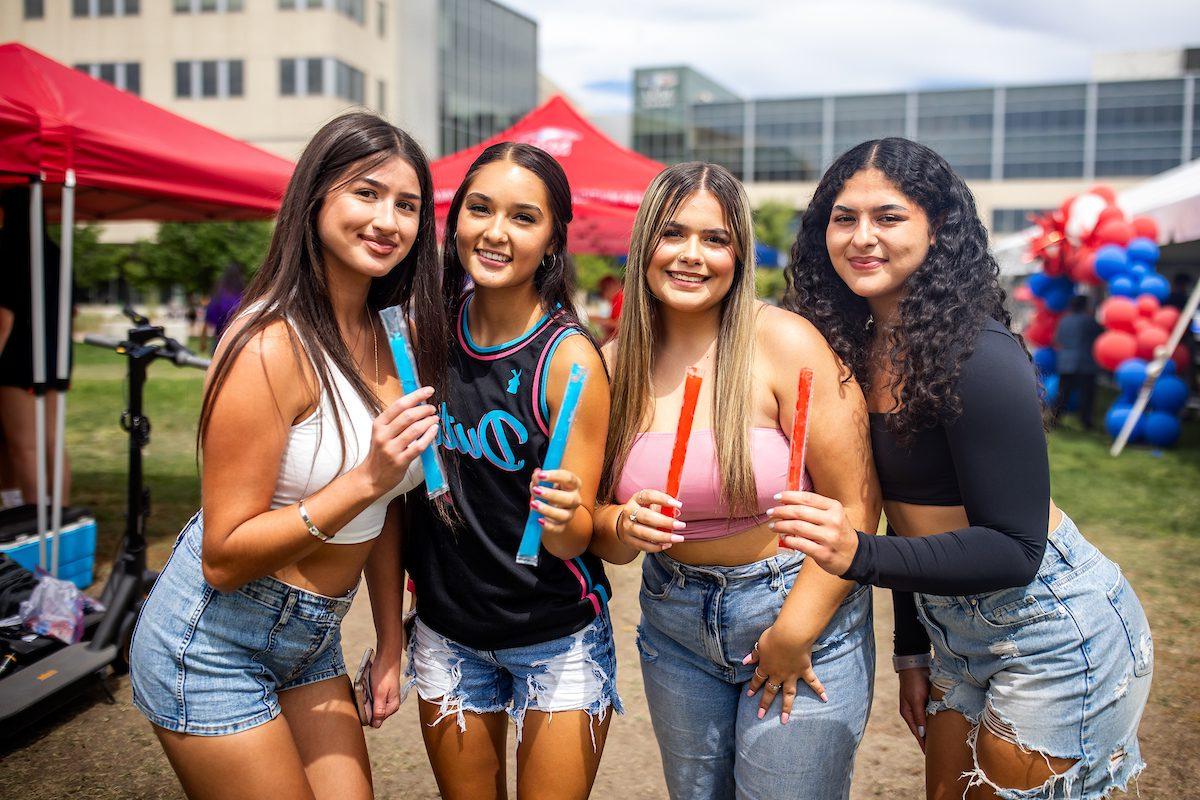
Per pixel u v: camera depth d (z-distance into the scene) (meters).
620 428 2.04
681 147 61.72
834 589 1.83
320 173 1.84
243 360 1.73
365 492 1.71
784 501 1.67
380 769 3.14
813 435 1.86
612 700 2.11
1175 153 50.66
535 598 2.03
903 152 1.82
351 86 36.50
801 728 1.91
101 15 36.03
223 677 1.81
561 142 7.88
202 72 35.72
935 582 1.68
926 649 2.23
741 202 1.90
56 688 3.29
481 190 1.93
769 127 58.72
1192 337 11.15
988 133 53.62
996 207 53.69
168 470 7.80
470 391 2.02
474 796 2.16
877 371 1.92
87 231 26.44
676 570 2.02
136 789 2.96
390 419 1.71
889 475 1.92
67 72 4.58
